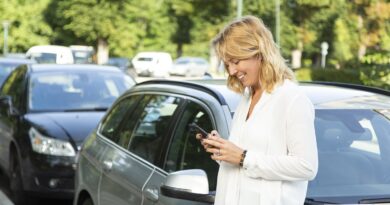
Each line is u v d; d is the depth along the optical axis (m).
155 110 4.36
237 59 2.71
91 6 46.69
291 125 2.64
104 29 46.97
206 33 47.19
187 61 48.16
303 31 49.44
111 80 8.70
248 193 2.72
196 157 3.65
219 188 2.88
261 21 2.78
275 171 2.63
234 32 2.73
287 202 2.68
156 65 43.28
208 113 3.67
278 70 2.70
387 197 3.22
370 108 3.77
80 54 22.12
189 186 3.14
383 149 3.60
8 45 48.38
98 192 4.66
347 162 3.44
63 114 7.67
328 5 45.12
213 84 4.13
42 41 48.22
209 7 45.94
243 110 2.83
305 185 2.75
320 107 3.73
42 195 7.01
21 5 48.38
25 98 8.04
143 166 4.05
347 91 4.05
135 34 49.25
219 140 2.73
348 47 42.09
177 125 3.96
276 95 2.69
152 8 52.56
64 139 6.98
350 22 41.28
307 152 2.62
